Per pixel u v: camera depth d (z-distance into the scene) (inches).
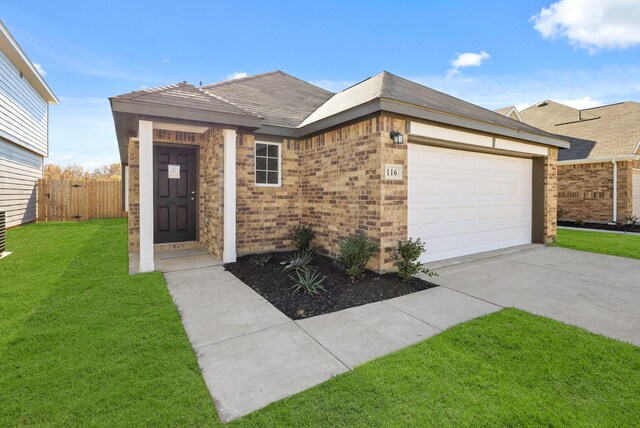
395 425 81.4
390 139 218.8
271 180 290.7
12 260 254.2
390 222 220.4
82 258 262.5
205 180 297.9
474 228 293.1
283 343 125.5
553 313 155.5
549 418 83.7
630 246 328.8
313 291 181.6
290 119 309.0
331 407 88.1
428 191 255.6
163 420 82.8
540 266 249.6
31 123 514.0
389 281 202.7
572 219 538.9
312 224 288.8
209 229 285.4
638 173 514.3
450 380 100.0
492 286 198.4
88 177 1102.4
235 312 156.3
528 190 346.6
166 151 309.7
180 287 193.2
